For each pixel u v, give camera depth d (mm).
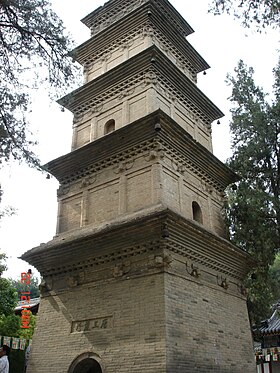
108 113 24969
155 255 17484
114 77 25078
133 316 16969
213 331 18500
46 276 21672
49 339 19562
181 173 21859
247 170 25625
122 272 18281
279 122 25141
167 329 15812
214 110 28219
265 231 23250
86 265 20000
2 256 30438
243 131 26359
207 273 20016
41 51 16234
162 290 16594
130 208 20188
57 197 24266
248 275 24266
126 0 29266
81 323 18766
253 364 20562
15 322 29859
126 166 21594
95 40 28281
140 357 15875
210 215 23375
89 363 18266
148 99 23109
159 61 23906
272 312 33781
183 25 30641
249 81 27703
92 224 21328
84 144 25125
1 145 15133
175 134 21281
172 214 17109
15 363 26297
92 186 22766
